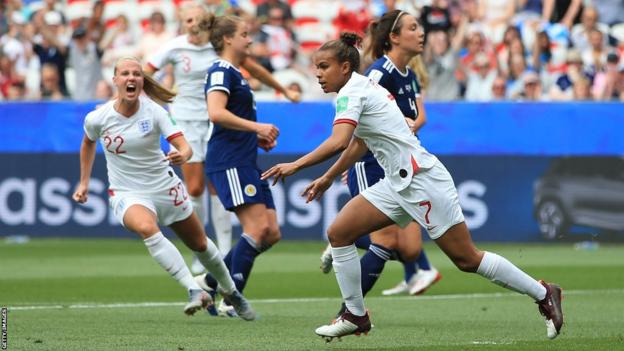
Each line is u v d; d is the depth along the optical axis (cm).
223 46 2861
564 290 3656
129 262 4541
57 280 3900
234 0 6412
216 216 4009
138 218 2605
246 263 2867
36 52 6309
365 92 2208
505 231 5266
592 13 6350
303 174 5306
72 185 5428
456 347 2297
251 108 2894
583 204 5222
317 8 6944
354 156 2291
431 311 3108
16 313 2972
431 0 6525
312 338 2473
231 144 2877
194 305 2559
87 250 5025
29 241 5434
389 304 3303
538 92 5809
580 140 5209
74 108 5406
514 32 6059
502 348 2281
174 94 2725
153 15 6228
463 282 3969
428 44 5972
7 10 7056
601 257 4762
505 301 3381
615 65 5838
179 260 2594
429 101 5259
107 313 2995
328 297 3484
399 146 2206
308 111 5222
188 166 3916
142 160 2647
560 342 2383
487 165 5247
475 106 5231
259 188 2891
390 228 2714
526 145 5225
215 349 2270
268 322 2806
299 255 4825
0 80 6512
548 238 5256
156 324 2741
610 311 3070
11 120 5450
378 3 6962
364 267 2714
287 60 6228
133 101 2605
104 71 6450
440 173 2219
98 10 6356
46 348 2261
